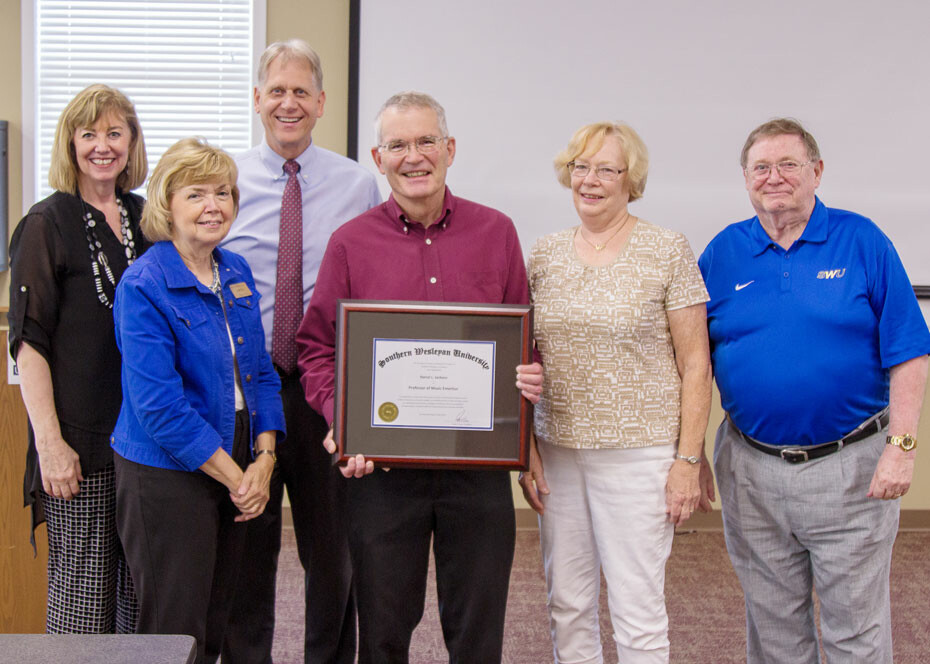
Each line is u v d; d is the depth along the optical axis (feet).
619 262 6.44
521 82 12.25
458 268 6.25
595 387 6.38
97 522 6.55
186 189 6.01
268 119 7.54
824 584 6.60
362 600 6.26
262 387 6.68
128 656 3.26
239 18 12.37
